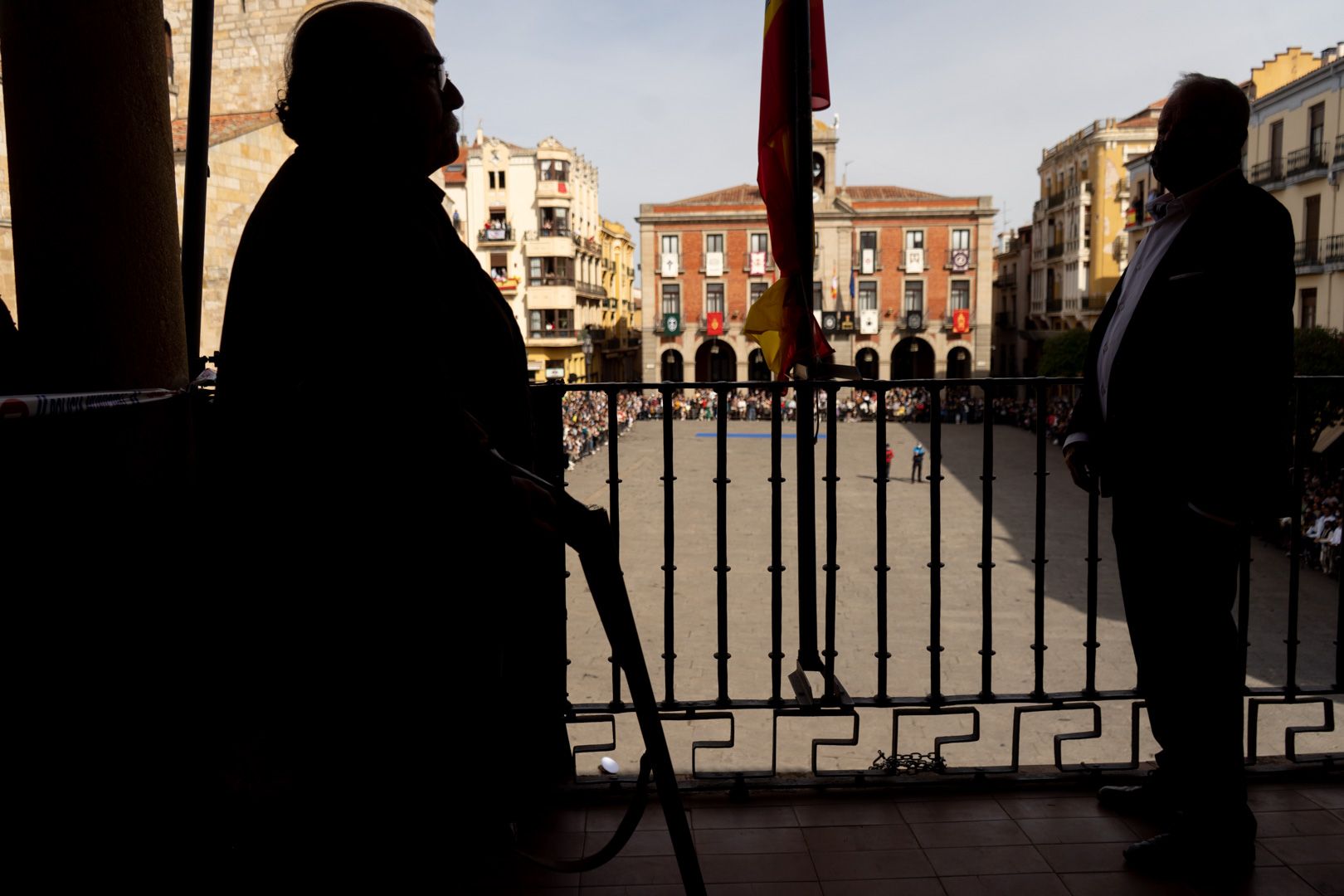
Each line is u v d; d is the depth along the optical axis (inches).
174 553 72.0
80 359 82.7
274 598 51.5
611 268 2994.6
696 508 1003.9
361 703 51.8
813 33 127.3
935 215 2395.4
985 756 369.7
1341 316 1165.1
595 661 488.1
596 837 99.0
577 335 2372.0
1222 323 87.0
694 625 569.6
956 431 1914.4
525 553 62.9
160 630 67.7
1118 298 101.6
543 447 110.5
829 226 2399.1
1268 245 86.1
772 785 109.9
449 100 59.1
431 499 49.8
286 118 55.2
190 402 77.3
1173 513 91.5
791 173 120.9
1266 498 86.7
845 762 364.8
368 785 52.9
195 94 111.4
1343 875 92.7
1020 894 89.8
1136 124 2073.1
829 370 121.6
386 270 49.7
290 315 49.8
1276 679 460.4
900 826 102.6
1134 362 93.5
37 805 49.1
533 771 81.6
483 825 57.6
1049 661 494.3
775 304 124.0
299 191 52.6
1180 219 93.0
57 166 81.4
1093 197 2133.4
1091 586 115.3
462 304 55.1
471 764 55.8
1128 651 508.4
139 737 62.6
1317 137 1210.0
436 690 52.7
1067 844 99.0
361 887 54.4
